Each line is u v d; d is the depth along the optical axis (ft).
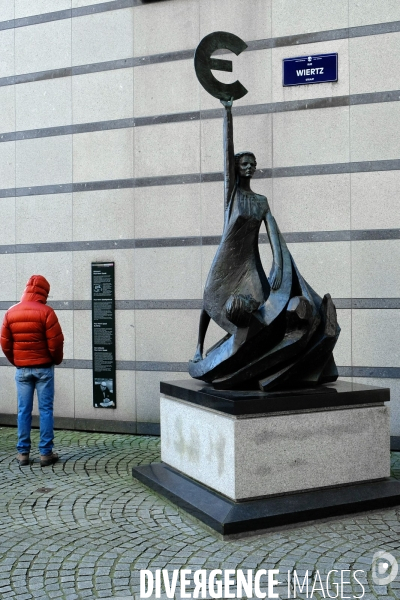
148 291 26.25
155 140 26.16
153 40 26.14
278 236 17.20
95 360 26.91
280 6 24.61
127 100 26.50
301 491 15.52
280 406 15.37
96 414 27.07
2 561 12.92
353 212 23.77
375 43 23.53
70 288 27.43
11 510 16.14
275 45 24.68
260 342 16.26
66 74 27.40
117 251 26.71
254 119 24.97
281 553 13.16
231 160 17.47
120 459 21.62
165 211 26.03
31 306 20.56
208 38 17.35
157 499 17.02
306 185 24.34
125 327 26.55
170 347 25.98
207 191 25.45
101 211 26.94
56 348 20.56
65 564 12.75
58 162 27.58
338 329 16.55
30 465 20.75
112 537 14.21
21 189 28.17
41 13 27.76
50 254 27.73
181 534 14.38
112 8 26.66
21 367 20.66
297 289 16.87
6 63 28.35
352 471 16.15
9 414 28.50
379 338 23.53
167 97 25.99
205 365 17.35
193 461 16.97
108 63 26.76
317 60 24.13
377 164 23.50
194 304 25.67
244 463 14.85
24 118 28.09
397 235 23.29
